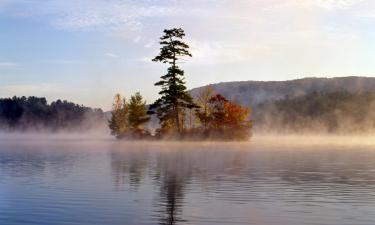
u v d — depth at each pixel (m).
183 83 76.69
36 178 23.00
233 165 30.58
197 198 16.97
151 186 20.08
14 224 12.89
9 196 17.28
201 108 78.38
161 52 75.88
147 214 14.15
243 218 13.64
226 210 14.75
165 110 76.50
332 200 16.48
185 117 79.88
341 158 37.78
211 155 41.09
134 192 18.36
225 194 17.88
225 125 76.75
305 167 29.09
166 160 35.00
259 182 21.39
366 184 20.69
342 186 20.03
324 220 13.35
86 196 17.31
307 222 13.15
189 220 13.39
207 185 20.41
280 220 13.38
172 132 76.56
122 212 14.45
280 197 17.17
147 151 47.97
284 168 28.41
